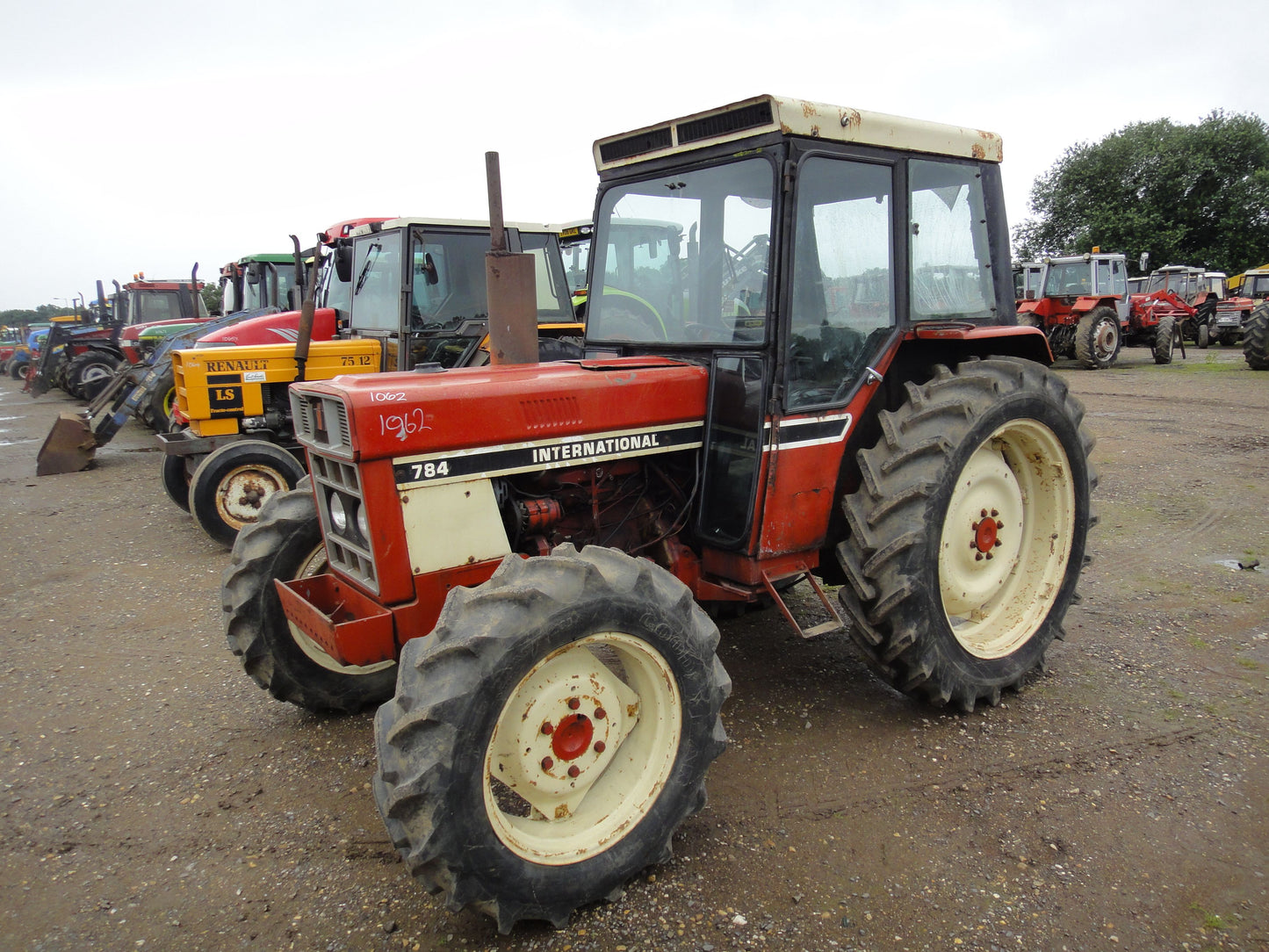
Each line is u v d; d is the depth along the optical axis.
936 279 3.49
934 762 3.00
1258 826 2.59
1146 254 17.80
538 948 2.21
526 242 6.92
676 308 3.30
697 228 3.19
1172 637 3.96
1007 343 3.75
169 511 7.54
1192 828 2.59
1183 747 3.04
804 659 3.90
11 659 4.25
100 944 2.26
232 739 3.38
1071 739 3.13
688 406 3.14
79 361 15.70
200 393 6.39
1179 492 6.43
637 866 2.38
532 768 2.29
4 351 28.45
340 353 6.68
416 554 2.62
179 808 2.90
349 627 2.53
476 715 2.08
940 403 3.13
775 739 3.19
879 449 3.20
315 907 2.39
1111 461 7.54
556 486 3.00
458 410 2.62
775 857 2.53
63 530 6.92
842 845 2.57
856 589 3.11
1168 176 30.89
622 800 2.44
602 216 3.62
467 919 2.33
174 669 4.09
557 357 6.47
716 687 2.52
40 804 2.95
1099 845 2.53
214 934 2.29
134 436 12.63
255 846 2.68
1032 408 3.35
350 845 2.67
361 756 3.22
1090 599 4.46
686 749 2.46
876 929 2.23
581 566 2.28
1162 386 12.54
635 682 2.53
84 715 3.61
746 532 3.03
